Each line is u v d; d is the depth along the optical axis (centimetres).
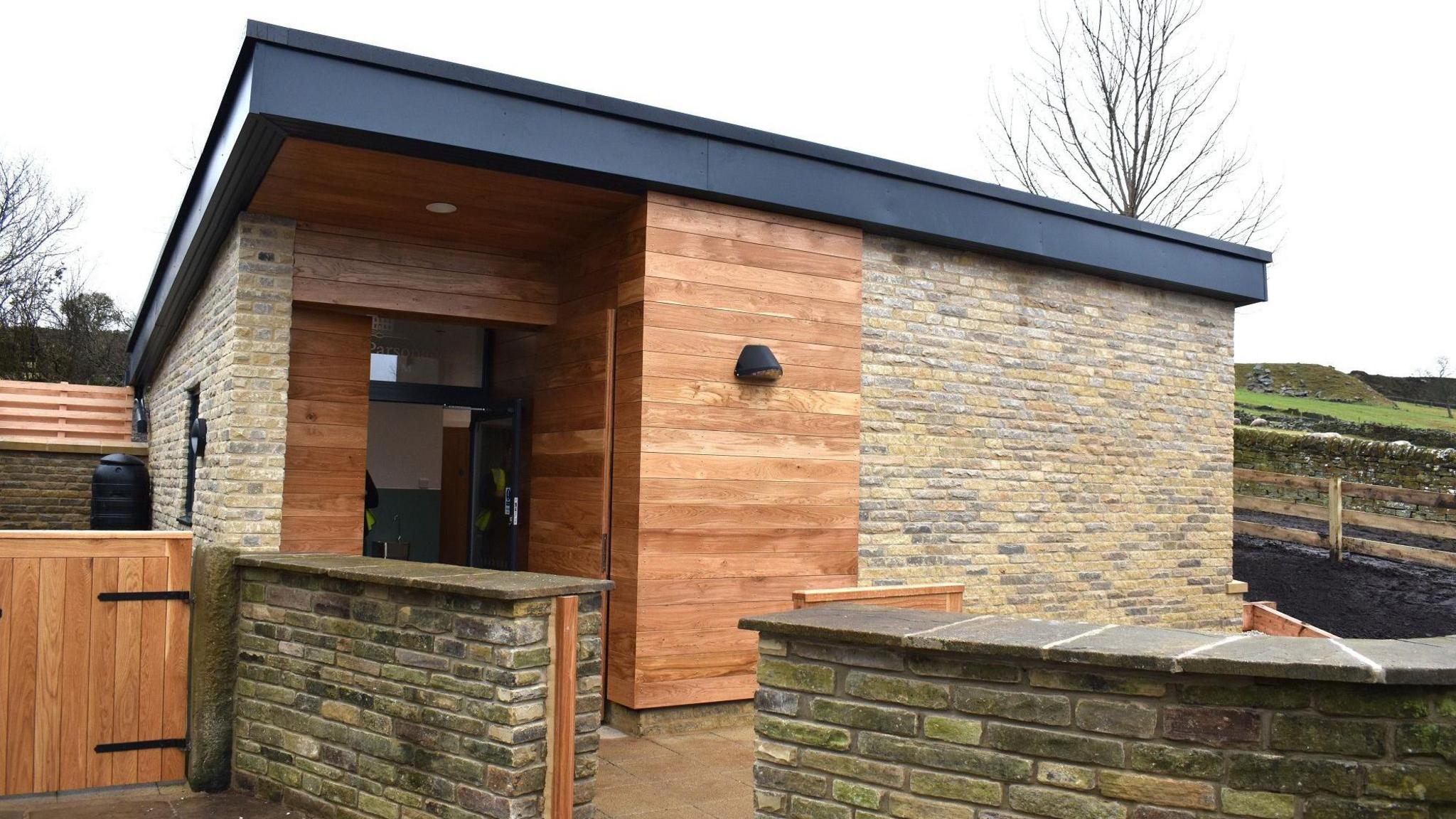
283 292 682
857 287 782
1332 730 265
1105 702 294
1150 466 971
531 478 811
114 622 555
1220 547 1023
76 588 545
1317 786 265
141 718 559
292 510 715
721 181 691
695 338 697
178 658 571
